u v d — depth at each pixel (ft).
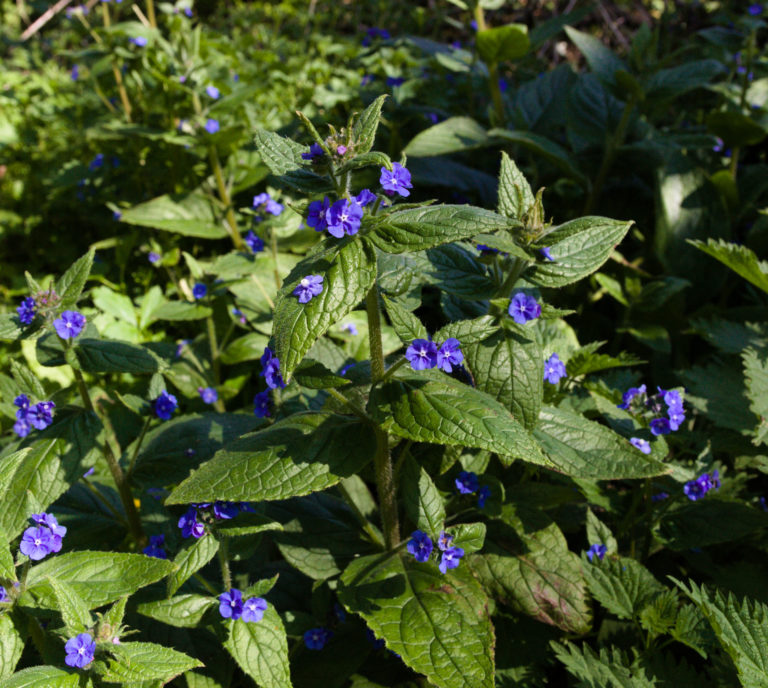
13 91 2.59
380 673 1.12
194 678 1.04
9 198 2.24
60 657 0.92
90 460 1.04
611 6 2.96
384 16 3.05
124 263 1.91
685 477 1.19
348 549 1.13
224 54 2.19
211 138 1.71
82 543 1.15
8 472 0.90
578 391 1.35
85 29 2.18
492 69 1.93
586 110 1.98
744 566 1.19
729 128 1.85
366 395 1.03
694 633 1.01
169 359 1.49
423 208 0.87
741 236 1.97
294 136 1.99
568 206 2.06
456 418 0.90
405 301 1.04
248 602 0.94
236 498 0.91
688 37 2.82
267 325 1.57
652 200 2.00
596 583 1.07
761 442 1.28
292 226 1.53
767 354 1.32
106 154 2.10
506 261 1.06
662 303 1.58
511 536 1.13
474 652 0.93
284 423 0.99
